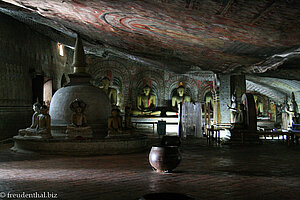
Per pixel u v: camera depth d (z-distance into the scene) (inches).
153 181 260.5
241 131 572.7
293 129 563.5
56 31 777.6
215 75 742.5
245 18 269.7
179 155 302.4
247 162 366.0
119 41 594.9
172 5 276.5
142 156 422.6
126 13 361.4
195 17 299.1
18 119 708.7
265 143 593.3
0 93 644.7
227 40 368.2
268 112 1096.2
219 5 248.2
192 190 230.8
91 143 437.7
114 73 1124.5
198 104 701.3
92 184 250.2
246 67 543.5
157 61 726.5
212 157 407.2
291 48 358.3
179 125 677.9
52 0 401.4
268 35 312.8
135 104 1151.6
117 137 464.8
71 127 460.1
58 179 269.9
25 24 756.6
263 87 911.0
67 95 538.6
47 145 438.9
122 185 246.1
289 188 239.1
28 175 289.0
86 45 836.6
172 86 1178.0
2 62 658.2
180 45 477.4
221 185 247.3
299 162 366.6
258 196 215.8
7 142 631.8
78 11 426.3
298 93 800.3
